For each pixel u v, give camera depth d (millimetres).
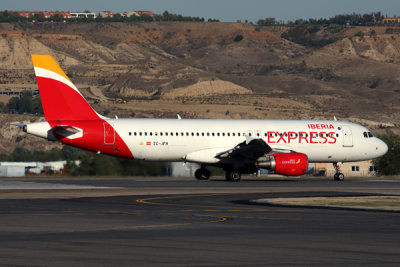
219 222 82438
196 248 61500
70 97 174125
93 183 168750
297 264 53844
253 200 116312
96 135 174375
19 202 109125
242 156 182875
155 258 56031
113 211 95438
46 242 64375
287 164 180375
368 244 64625
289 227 77625
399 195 130375
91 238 67375
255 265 53312
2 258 55312
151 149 179625
